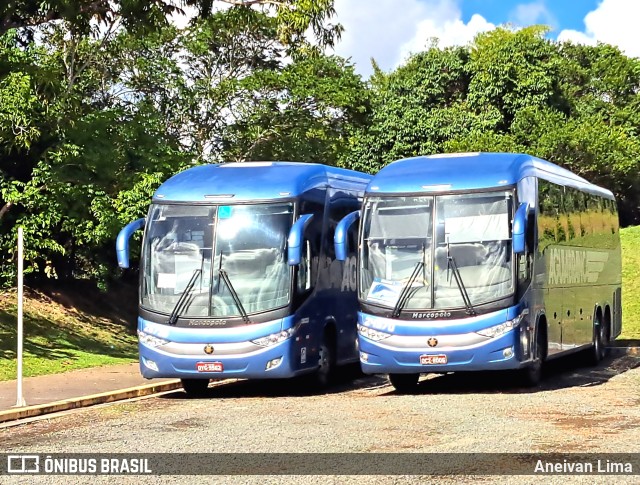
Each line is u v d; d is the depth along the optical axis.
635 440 11.23
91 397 16.61
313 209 18.27
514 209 16.75
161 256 17.61
